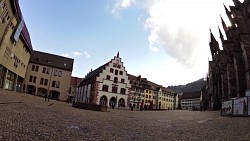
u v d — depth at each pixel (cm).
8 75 4441
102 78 6625
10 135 631
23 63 5522
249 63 3375
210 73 6444
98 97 6488
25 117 1025
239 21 3866
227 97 4866
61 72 7088
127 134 952
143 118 2148
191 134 1095
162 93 11581
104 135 859
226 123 1739
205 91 7638
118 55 6931
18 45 4609
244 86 3825
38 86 6794
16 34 4009
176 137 975
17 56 4703
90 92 6906
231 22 4812
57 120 1116
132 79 9875
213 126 1523
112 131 995
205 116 2883
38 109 1548
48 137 682
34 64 6844
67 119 1232
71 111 1955
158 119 2112
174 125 1548
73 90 9612
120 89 6812
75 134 798
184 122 1845
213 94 5978
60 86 7000
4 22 3322
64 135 750
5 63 3922
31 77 6756
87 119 1405
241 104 2539
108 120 1539
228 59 4541
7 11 3272
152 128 1275
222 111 3141
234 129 1332
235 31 4603
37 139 636
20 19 3959
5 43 3628
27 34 5300
